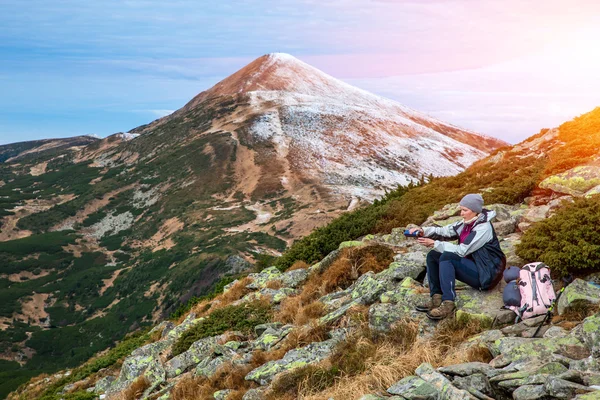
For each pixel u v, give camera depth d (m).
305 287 11.49
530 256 7.04
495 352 5.31
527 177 12.28
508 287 6.11
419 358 5.93
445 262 6.60
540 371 4.51
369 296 8.41
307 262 15.10
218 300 15.53
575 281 5.92
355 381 5.93
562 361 4.66
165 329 17.28
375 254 10.84
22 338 188.00
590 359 4.49
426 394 4.79
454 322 6.43
